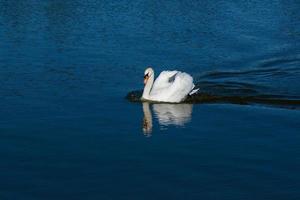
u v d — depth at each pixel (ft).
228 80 86.48
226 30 119.65
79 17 130.41
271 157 59.41
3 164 57.41
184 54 101.55
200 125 68.59
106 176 55.16
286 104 76.07
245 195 51.49
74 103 75.61
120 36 113.60
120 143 63.05
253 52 102.99
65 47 104.83
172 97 77.10
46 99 76.84
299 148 61.62
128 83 84.64
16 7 140.67
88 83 84.17
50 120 69.41
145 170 56.49
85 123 68.74
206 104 76.54
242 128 67.46
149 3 145.18
